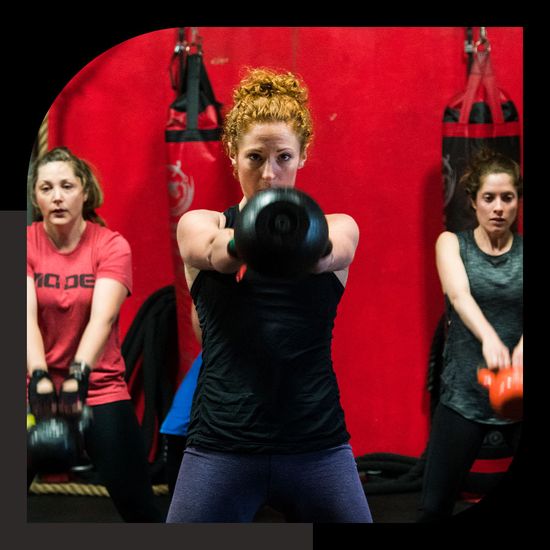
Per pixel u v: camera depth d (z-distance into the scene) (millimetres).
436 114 4504
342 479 2662
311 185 4520
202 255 2598
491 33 4496
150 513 4309
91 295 4336
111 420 4289
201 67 4359
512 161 4344
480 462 4500
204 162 4352
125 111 4539
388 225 4543
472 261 4375
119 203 4559
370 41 4480
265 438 2609
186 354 4422
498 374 4320
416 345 4582
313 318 2670
